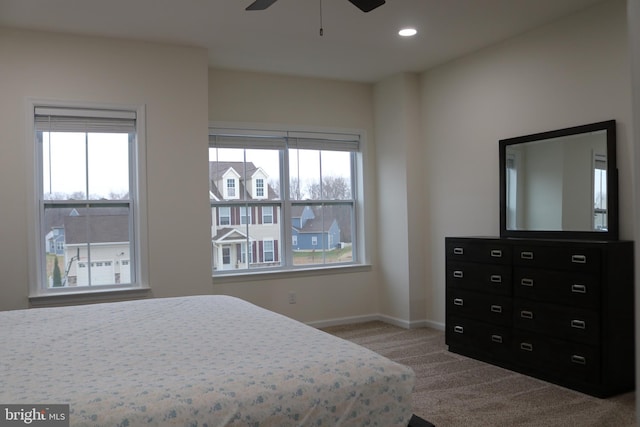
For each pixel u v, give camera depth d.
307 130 5.53
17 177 3.87
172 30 4.04
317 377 1.62
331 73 5.41
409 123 5.38
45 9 3.56
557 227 3.92
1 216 3.83
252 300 5.22
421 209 5.43
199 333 2.16
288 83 5.46
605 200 3.58
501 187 4.40
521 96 4.29
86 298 4.04
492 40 4.45
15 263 3.86
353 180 5.82
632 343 3.29
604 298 3.17
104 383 1.52
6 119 3.84
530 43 4.21
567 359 3.39
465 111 4.87
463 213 4.92
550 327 3.50
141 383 1.52
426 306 5.44
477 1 3.62
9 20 3.73
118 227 4.25
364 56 4.84
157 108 4.29
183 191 4.36
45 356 1.84
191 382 1.53
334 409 1.58
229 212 5.24
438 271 5.27
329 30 4.14
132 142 4.29
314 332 2.17
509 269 3.80
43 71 3.95
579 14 3.82
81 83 4.05
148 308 2.73
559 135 3.92
